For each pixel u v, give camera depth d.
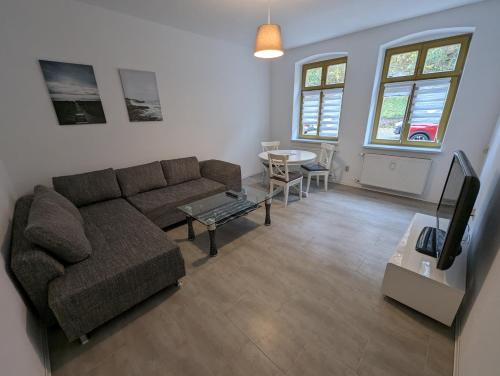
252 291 1.74
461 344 1.22
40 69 2.19
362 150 3.77
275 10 2.58
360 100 3.59
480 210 1.89
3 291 1.04
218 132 4.01
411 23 2.89
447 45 2.87
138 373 1.22
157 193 2.85
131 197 2.73
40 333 1.36
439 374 1.18
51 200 1.77
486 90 2.59
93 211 2.33
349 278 1.85
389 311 1.54
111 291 1.40
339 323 1.47
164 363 1.26
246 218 2.91
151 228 1.96
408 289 1.46
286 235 2.50
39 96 2.23
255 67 4.30
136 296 1.53
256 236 2.50
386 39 3.12
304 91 4.42
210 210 2.42
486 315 0.94
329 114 4.16
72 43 2.32
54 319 1.41
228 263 2.07
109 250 1.64
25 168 2.28
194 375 1.20
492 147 2.40
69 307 1.26
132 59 2.75
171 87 3.20
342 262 2.04
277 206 3.26
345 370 1.21
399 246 1.65
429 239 1.68
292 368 1.22
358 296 1.67
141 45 2.79
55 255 1.42
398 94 3.35
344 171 4.09
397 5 2.52
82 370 1.24
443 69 2.96
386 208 3.11
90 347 1.35
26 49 2.09
